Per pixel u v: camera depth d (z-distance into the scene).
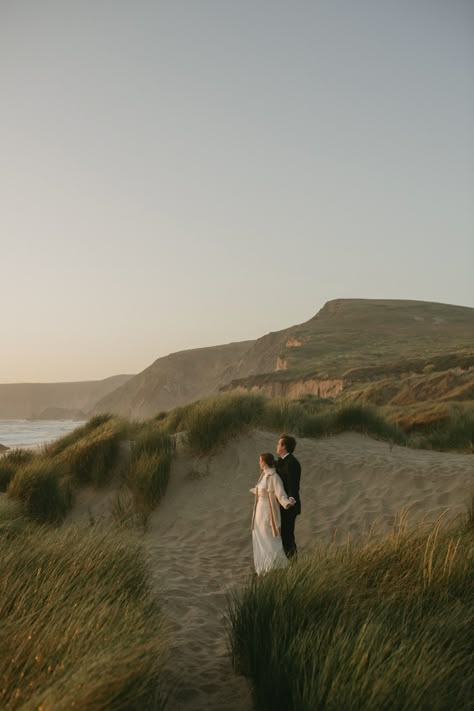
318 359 103.25
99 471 11.31
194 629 4.74
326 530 8.23
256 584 4.34
